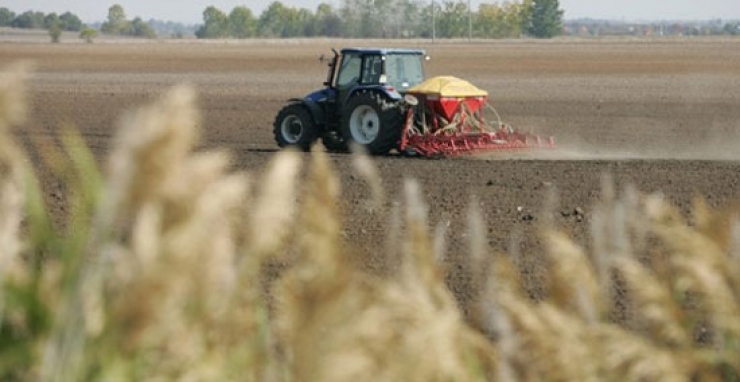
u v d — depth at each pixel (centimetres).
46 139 6844
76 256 646
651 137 7675
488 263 2459
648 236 2509
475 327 1060
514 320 921
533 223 3575
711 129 8250
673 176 4916
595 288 942
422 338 776
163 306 559
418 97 5941
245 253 645
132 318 566
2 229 692
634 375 863
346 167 5259
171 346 643
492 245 3134
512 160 5703
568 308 931
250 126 8625
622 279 2233
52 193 3997
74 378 582
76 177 726
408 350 766
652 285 925
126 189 521
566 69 18750
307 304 668
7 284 654
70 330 579
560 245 946
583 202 4088
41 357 646
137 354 611
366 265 2603
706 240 933
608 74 16862
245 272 652
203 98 12150
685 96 11869
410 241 950
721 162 5544
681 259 929
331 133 6388
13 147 715
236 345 738
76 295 576
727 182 4728
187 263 543
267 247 647
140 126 514
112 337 584
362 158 939
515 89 13525
